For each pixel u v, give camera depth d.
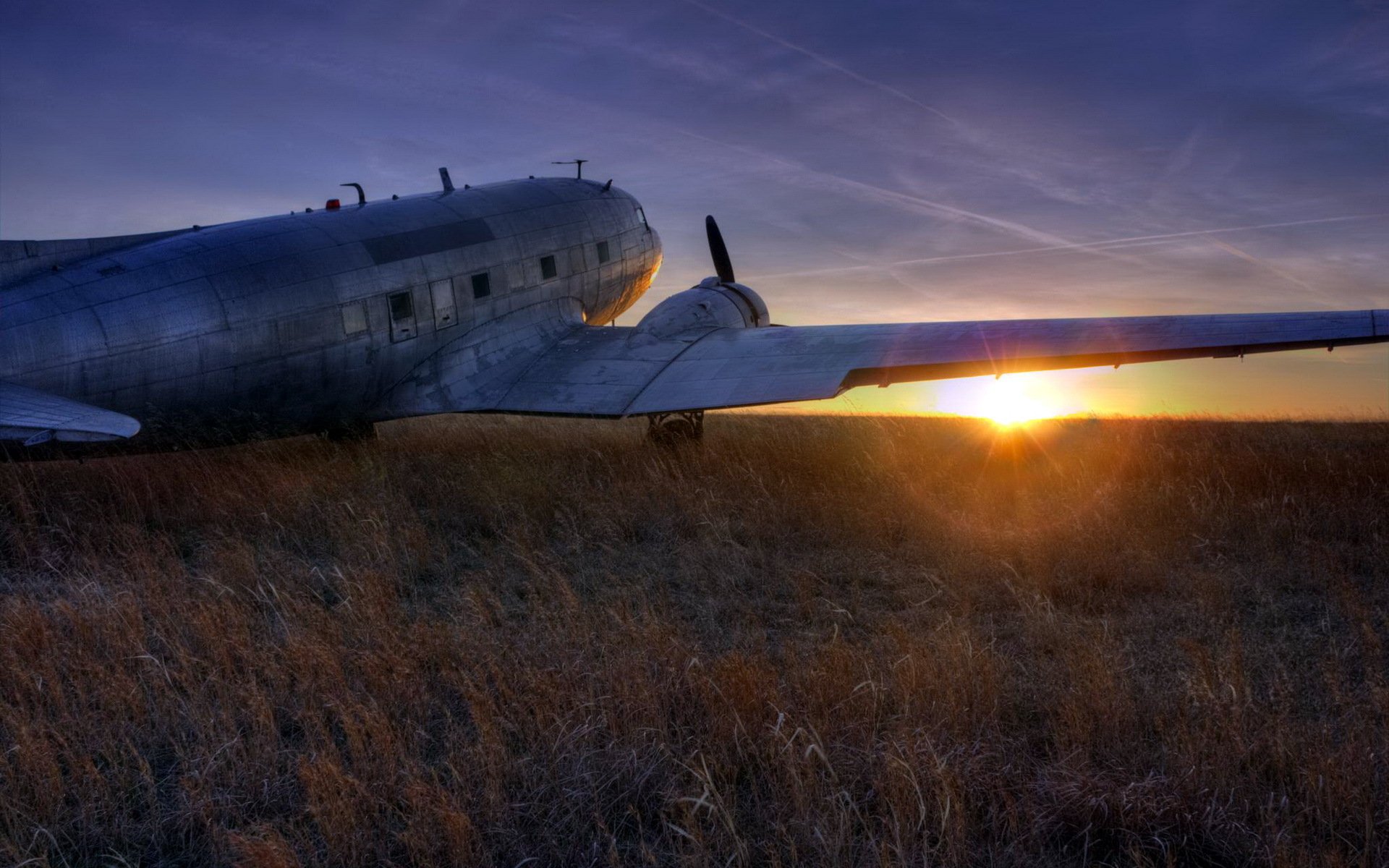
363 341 9.41
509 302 11.10
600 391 9.74
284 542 6.61
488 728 3.12
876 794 2.86
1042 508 7.18
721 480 8.30
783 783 2.90
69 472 8.83
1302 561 5.53
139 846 2.76
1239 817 2.66
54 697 3.59
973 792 2.80
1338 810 2.63
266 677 3.88
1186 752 2.95
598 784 2.96
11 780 2.89
